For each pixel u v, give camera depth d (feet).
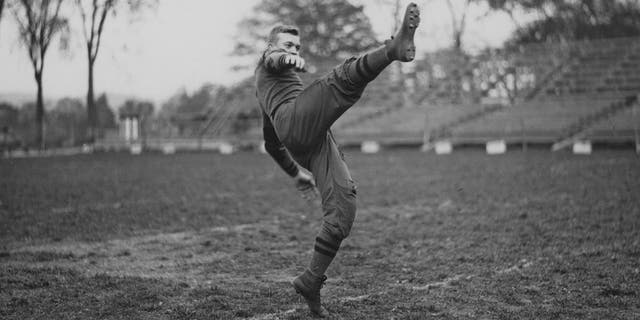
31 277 17.53
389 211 30.91
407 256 20.42
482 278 17.21
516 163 58.03
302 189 16.66
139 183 46.98
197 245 22.91
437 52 106.73
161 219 29.12
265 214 30.83
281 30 14.44
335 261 19.72
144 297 15.43
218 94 129.49
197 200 36.32
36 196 38.37
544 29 120.16
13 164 71.15
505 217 27.53
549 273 17.56
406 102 106.93
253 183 46.78
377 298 15.30
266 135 15.35
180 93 128.77
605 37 123.44
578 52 97.96
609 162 55.47
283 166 16.15
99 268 19.07
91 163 72.69
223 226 27.30
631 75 90.58
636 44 96.58
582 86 91.30
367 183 44.29
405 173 51.55
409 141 94.27
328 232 13.42
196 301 15.15
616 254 19.67
